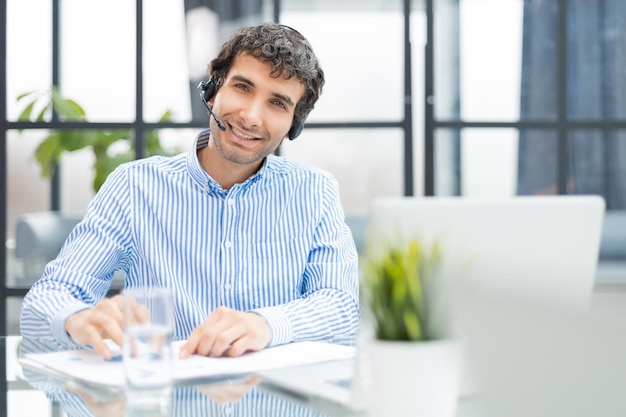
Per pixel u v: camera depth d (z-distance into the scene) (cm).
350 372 110
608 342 84
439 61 340
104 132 341
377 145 339
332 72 337
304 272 172
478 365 83
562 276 102
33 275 343
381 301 80
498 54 342
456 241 100
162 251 168
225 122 163
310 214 174
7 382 106
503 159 343
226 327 123
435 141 340
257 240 169
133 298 95
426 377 80
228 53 164
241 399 96
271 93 161
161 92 341
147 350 94
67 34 339
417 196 340
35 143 341
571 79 344
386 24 338
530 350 84
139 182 170
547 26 343
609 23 345
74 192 343
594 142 346
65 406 95
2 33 338
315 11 337
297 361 117
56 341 137
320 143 338
